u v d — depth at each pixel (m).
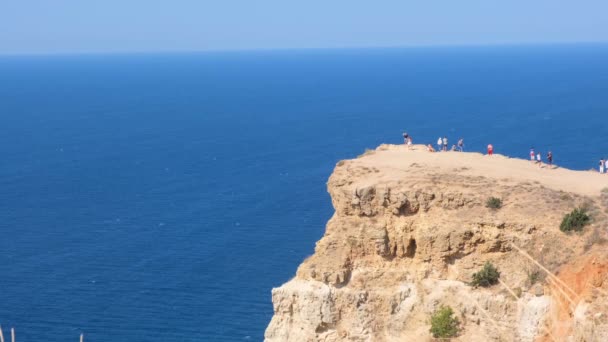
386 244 57.97
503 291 54.78
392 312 56.75
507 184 60.53
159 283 115.44
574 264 52.97
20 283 117.94
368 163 65.94
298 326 57.41
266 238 139.00
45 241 143.25
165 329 98.62
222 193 182.00
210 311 103.44
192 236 143.00
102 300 109.31
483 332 54.44
